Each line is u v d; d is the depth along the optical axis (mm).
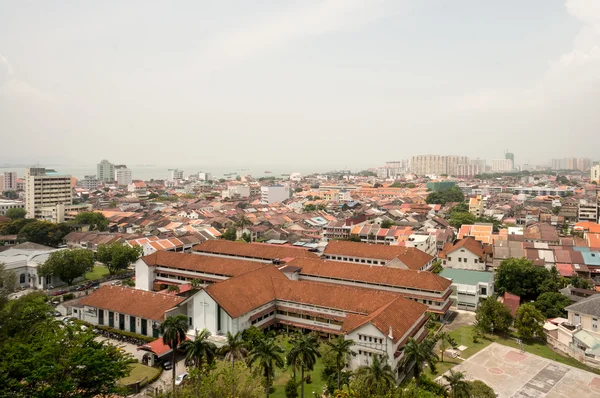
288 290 101250
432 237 175750
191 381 67812
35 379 51969
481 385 66000
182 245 164250
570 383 76812
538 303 111000
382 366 65188
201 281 123812
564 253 146000
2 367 52312
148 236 197750
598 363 82562
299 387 74688
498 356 87500
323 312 95250
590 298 99500
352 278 111375
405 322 84375
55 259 136125
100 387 57906
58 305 120750
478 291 118625
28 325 75750
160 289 128750
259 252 137625
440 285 103250
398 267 122062
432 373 78938
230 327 89688
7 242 195875
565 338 91625
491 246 161000
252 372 72562
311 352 66938
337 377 71438
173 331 71375
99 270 163625
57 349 56969
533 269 122062
